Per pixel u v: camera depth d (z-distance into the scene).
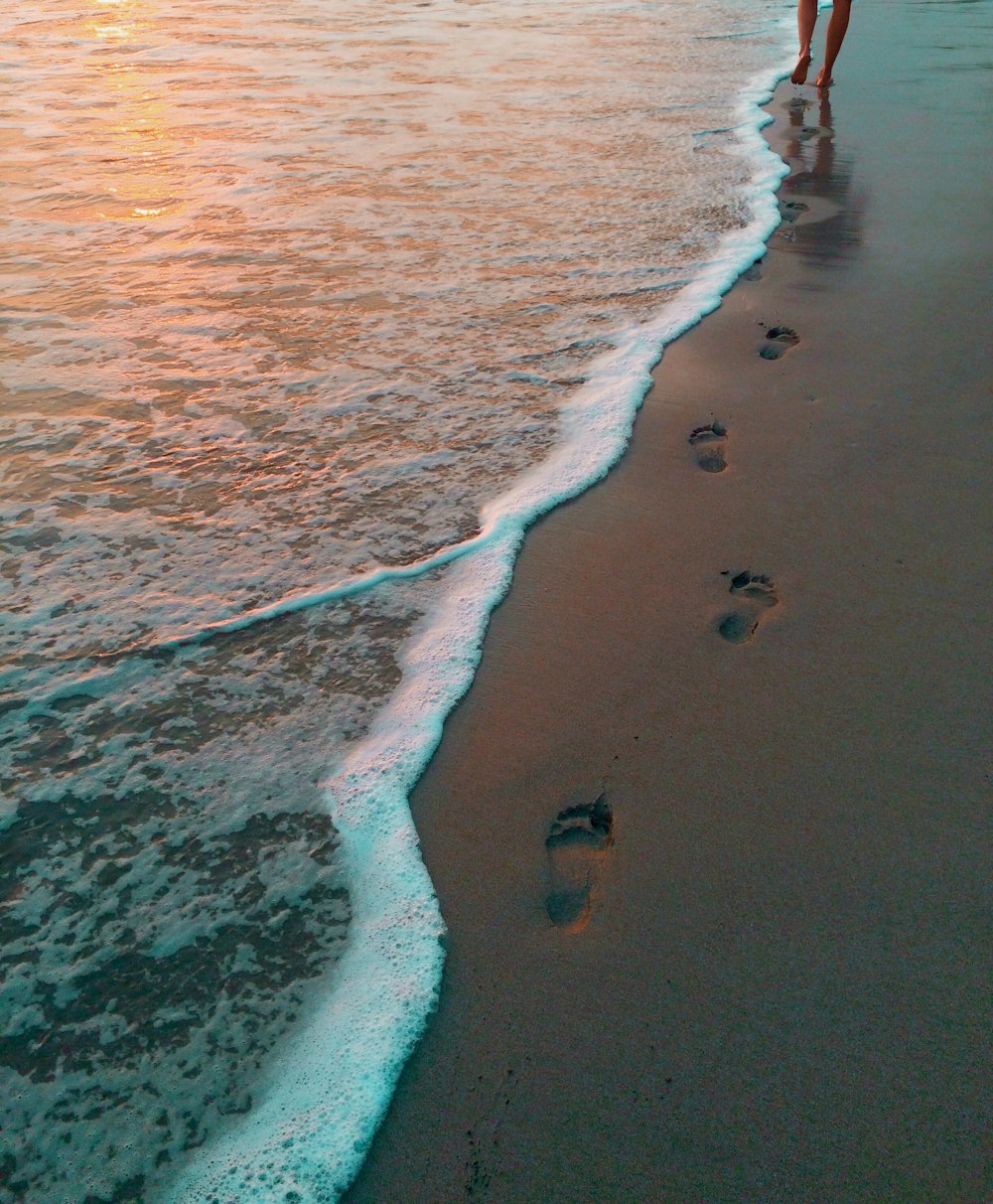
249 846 1.80
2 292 3.92
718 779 1.90
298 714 2.09
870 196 4.91
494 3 10.32
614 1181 1.31
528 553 2.56
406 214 4.73
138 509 2.70
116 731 2.03
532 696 2.12
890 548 2.49
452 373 3.38
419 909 1.69
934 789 1.85
